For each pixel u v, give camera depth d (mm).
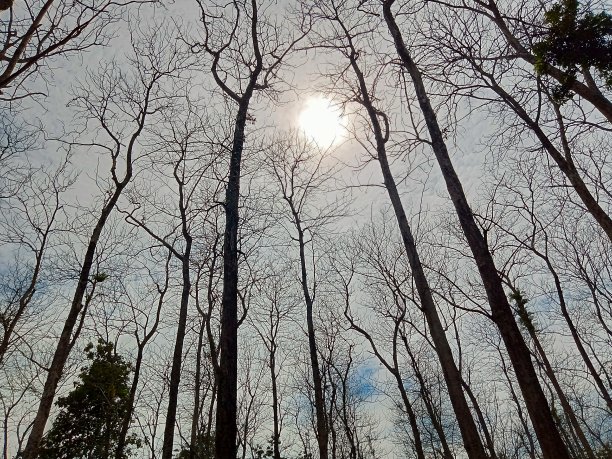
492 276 7109
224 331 7457
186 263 14133
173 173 15188
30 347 13469
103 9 6695
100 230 12492
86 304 15750
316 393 14078
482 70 10781
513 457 27328
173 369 12562
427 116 9031
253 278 14859
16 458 17500
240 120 10438
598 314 16703
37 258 15062
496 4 10539
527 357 6410
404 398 15617
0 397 17375
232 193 9117
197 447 16406
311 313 15656
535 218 14609
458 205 7895
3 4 5465
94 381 21312
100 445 21625
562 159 10062
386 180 10609
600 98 8859
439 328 8453
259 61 11609
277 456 16812
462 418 7609
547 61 8789
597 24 8109
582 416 22344
